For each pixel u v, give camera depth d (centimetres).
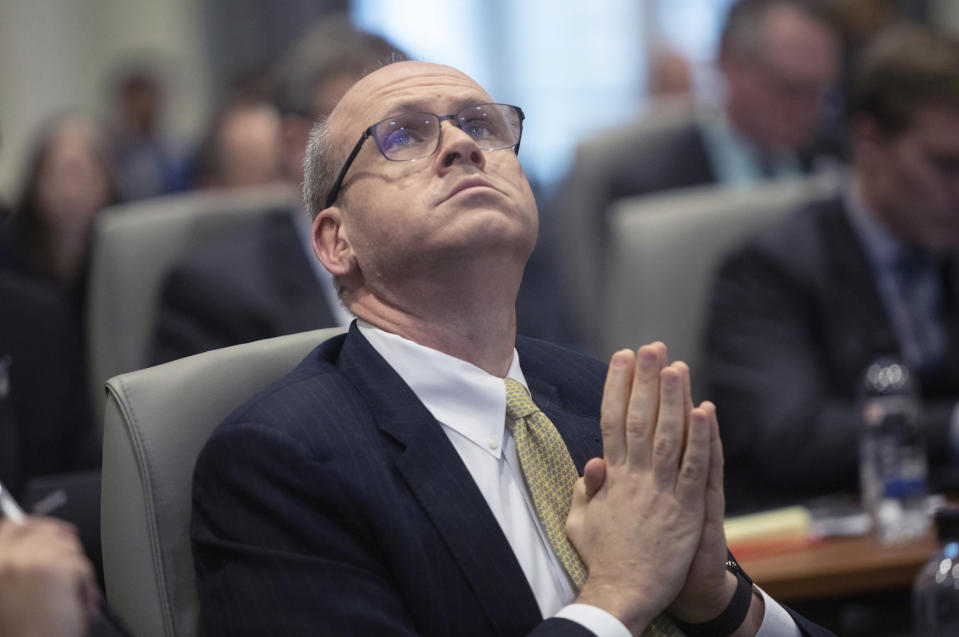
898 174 920
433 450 466
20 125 2477
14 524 403
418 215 479
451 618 442
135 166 2308
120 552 490
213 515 456
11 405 767
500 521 466
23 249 1203
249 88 1579
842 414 900
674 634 473
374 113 504
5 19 2472
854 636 700
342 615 428
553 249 1551
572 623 429
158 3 2656
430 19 2720
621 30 2745
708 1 2688
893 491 740
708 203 1041
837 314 946
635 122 1441
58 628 386
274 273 985
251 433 451
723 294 976
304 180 539
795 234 967
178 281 983
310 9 2653
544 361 537
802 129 1346
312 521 441
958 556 557
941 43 910
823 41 1317
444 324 494
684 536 456
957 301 962
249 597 436
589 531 462
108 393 502
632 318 1012
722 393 953
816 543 702
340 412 468
